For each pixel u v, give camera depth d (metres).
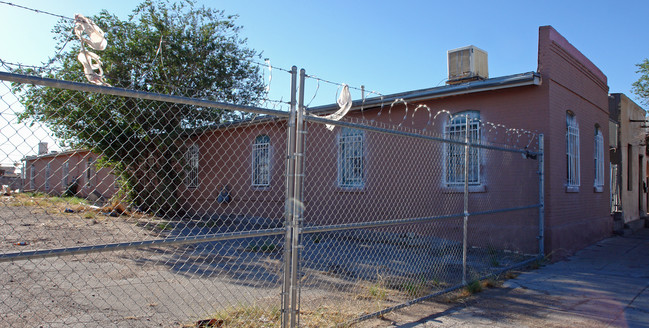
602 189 11.69
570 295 5.78
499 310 5.05
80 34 2.77
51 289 5.11
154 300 4.79
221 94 13.92
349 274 6.58
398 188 10.16
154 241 2.95
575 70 10.21
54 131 3.74
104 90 2.67
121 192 11.41
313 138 11.37
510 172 8.91
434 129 9.99
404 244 9.43
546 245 8.39
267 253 8.10
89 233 9.34
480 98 9.48
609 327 4.56
